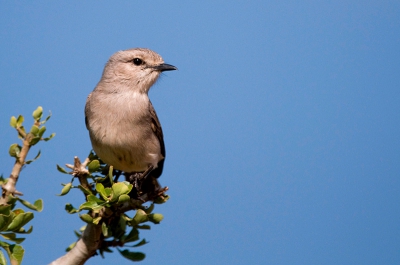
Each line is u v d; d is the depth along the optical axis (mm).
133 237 9188
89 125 12914
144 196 10062
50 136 8305
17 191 7961
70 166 8961
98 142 12758
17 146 8125
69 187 8547
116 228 9156
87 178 9352
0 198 7895
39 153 8219
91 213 8867
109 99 12945
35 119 8453
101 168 12953
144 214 8906
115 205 8703
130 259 9203
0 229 7508
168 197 10148
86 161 9133
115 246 9172
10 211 7582
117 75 13281
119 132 12688
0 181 8008
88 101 13195
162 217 9234
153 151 13375
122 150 12773
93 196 8523
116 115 12727
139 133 12938
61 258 8914
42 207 7977
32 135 8125
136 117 12914
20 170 8031
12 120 8188
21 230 7746
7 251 7559
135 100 13172
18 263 7543
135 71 13422
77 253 8883
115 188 8438
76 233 10000
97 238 8875
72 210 8469
